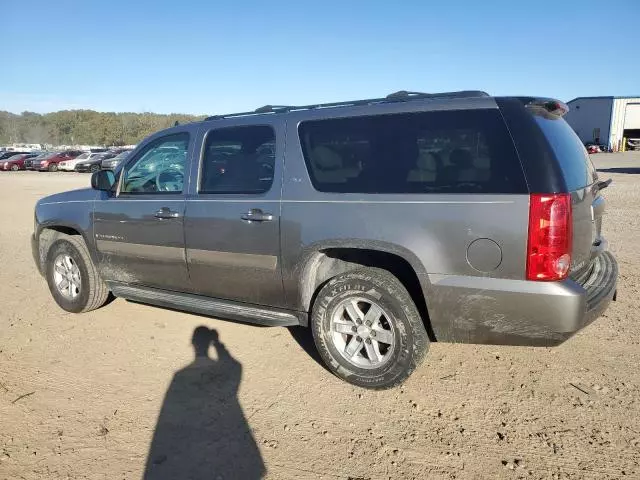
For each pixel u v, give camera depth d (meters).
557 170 2.97
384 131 3.44
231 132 4.08
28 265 7.46
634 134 60.84
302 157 3.69
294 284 3.74
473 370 3.85
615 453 2.85
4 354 4.28
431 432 3.09
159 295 4.56
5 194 18.53
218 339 4.54
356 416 3.28
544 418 3.20
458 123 3.22
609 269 3.68
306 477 2.72
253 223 3.80
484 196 3.04
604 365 3.87
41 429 3.18
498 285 3.04
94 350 4.35
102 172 4.66
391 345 3.42
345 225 3.44
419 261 3.22
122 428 3.19
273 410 3.37
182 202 4.20
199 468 2.80
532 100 3.18
